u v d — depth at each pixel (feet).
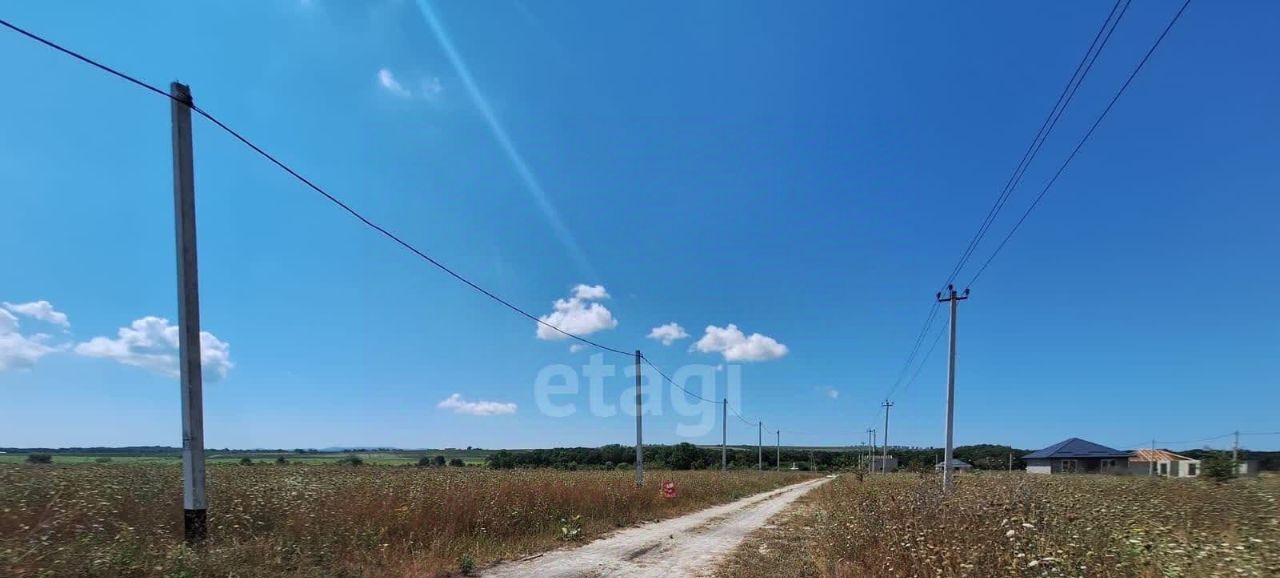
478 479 66.39
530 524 47.98
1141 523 35.01
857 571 31.07
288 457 257.55
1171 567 23.41
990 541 26.25
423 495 44.75
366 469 95.66
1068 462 251.60
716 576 34.63
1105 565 23.82
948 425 81.97
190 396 30.25
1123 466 235.40
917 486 51.24
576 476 85.30
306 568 28.78
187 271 30.60
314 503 39.42
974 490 50.83
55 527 29.84
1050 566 23.24
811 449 458.09
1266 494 60.80
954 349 83.46
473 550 37.58
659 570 36.35
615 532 52.80
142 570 25.07
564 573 34.42
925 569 25.50
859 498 58.44
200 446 30.37
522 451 204.54
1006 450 299.58
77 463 99.66
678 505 80.74
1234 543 27.96
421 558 33.17
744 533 54.95
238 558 27.99
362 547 33.58
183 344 30.35
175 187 30.63
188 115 30.99
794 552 42.96
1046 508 36.32
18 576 23.18
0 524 29.55
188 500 29.89
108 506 34.47
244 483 53.01
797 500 104.63
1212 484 81.71
